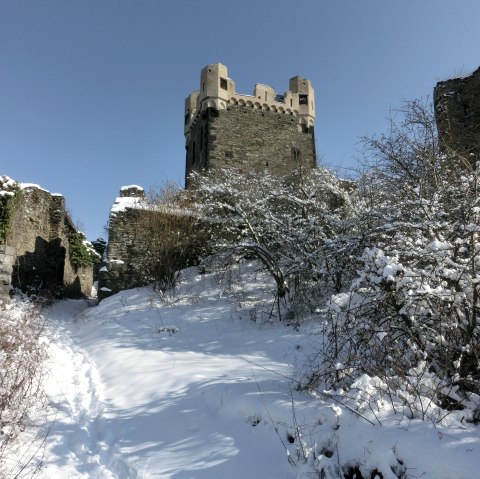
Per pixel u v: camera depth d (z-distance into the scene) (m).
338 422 4.16
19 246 16.97
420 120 8.61
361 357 4.89
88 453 4.68
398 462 3.46
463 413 3.87
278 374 5.80
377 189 8.91
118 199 17.42
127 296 14.28
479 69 14.41
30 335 7.75
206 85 24.42
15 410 5.05
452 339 4.69
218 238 14.66
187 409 5.49
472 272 4.72
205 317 11.12
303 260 9.48
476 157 9.12
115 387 6.73
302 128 25.61
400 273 4.75
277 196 12.38
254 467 4.07
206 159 23.48
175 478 4.04
